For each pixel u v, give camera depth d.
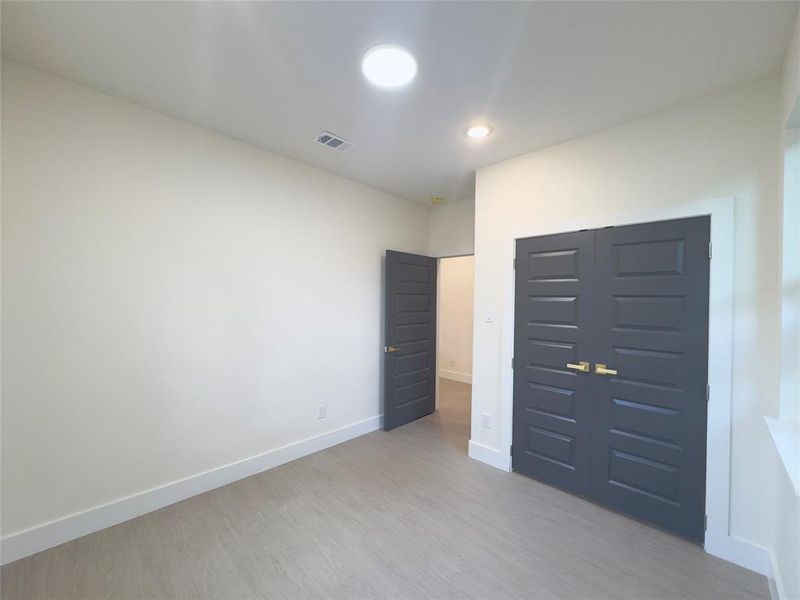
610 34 1.54
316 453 3.20
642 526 2.18
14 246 1.82
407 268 3.94
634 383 2.25
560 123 2.30
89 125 2.02
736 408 1.89
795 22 1.44
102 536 2.03
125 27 1.54
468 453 3.19
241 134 2.55
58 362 1.94
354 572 1.80
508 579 1.76
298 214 3.06
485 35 1.56
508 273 2.86
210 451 2.56
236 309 2.68
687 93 1.96
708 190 1.98
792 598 1.42
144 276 2.23
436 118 2.27
